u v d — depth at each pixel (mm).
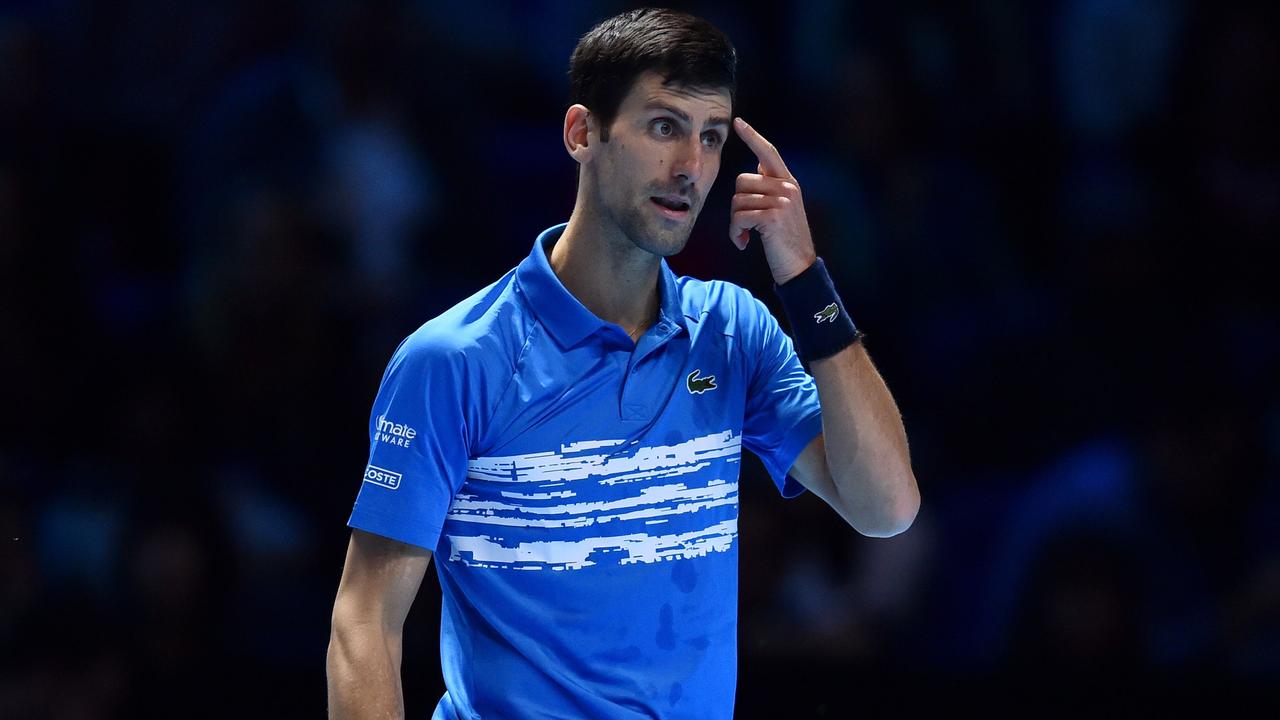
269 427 22594
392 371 9898
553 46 28016
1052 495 21578
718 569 10211
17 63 25125
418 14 26672
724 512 10273
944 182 26719
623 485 9922
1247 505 21172
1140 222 26516
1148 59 27828
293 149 24328
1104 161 27484
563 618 9852
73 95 25500
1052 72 28172
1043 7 28172
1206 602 20703
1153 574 20781
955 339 25078
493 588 9906
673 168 9523
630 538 9922
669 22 9672
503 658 9938
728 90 9711
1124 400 23578
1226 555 20938
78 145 25188
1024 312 25422
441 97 25906
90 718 19656
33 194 24312
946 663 21094
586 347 9875
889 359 25000
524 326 9867
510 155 27156
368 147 24531
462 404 9672
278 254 23312
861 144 26547
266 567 21500
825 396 10156
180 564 20484
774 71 27781
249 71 25422
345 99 24859
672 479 10039
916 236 26031
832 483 10609
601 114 9727
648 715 9977
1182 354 23734
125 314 24016
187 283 23969
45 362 23250
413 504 9648
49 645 19922
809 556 21234
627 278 10031
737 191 10055
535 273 9938
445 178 25500
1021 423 23953
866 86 26844
